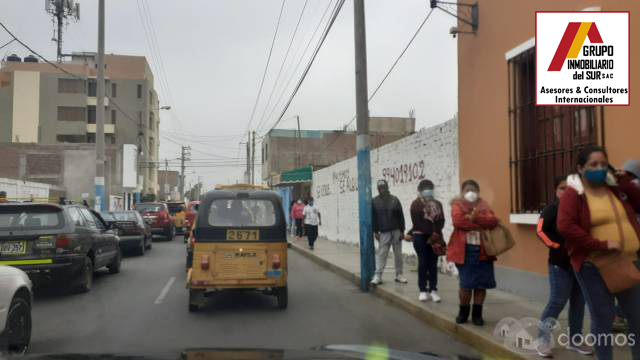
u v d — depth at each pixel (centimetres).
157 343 678
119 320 820
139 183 5844
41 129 6438
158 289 1119
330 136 5566
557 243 564
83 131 6494
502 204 938
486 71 991
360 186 1104
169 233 2581
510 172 905
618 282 436
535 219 821
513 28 903
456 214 692
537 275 842
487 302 841
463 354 630
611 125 686
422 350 648
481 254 694
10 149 4859
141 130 6762
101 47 2205
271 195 910
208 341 688
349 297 1020
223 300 989
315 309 905
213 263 874
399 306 919
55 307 925
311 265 1563
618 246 432
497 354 607
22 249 980
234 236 881
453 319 741
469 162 1062
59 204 1068
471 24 1036
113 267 1369
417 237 875
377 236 1070
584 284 455
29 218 1004
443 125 1212
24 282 625
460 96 1098
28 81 6450
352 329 758
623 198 457
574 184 456
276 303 956
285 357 280
